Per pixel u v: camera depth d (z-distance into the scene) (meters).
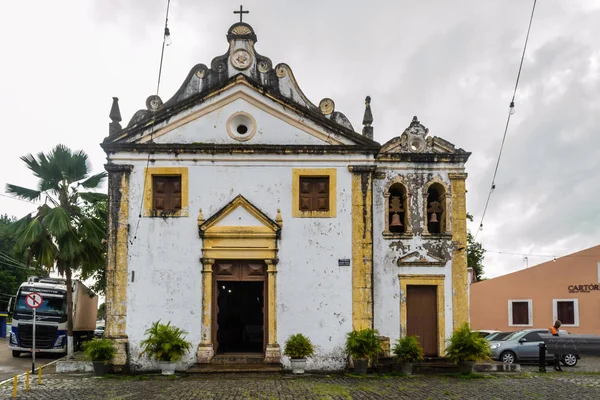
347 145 19.23
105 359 17.77
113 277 18.55
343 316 18.62
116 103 19.64
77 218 24.45
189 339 18.36
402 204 20.66
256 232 18.83
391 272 19.86
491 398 13.55
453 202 20.19
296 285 18.73
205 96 19.38
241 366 18.09
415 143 20.50
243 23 20.02
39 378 16.38
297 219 19.03
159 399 13.21
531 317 31.94
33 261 24.53
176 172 19.11
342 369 18.34
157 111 19.23
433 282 19.84
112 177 19.00
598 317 29.83
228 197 19.06
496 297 33.53
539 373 19.47
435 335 19.81
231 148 19.11
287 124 19.45
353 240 18.98
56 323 25.55
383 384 15.88
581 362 25.53
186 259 18.73
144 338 18.33
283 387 15.09
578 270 30.81
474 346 18.08
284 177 19.20
